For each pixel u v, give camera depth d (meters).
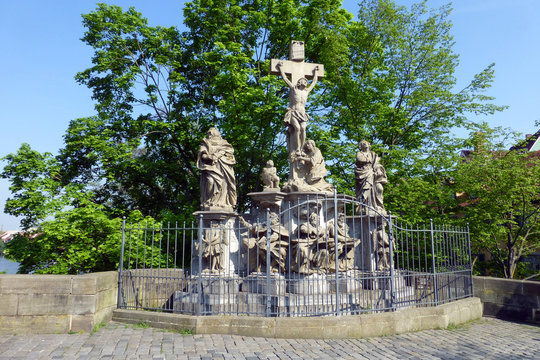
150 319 7.77
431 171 17.58
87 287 7.45
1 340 6.70
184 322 7.33
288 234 9.18
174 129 17.83
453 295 10.30
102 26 16.34
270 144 17.88
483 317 9.90
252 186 19.00
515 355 6.63
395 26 17.66
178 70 19.14
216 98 19.11
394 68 18.36
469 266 10.24
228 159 10.25
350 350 6.44
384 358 6.11
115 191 19.62
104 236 13.91
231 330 7.17
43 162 13.89
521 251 17.55
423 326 8.07
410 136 18.70
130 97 18.33
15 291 7.21
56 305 7.29
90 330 7.32
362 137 17.75
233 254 9.88
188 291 9.38
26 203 12.77
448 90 17.62
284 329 7.01
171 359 5.81
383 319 7.48
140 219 14.79
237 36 17.78
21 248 13.27
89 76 17.53
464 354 6.54
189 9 17.72
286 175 17.92
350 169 17.56
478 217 16.38
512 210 16.16
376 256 10.17
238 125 16.28
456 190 17.23
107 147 14.77
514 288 9.78
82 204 13.88
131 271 9.22
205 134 18.28
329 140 17.12
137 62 17.92
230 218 9.93
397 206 16.94
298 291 8.89
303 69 11.30
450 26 17.70
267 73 18.25
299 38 18.06
